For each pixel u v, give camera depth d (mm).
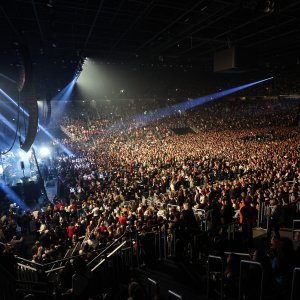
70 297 6043
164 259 7918
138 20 16703
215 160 24609
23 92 12703
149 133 46594
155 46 23484
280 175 16297
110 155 30797
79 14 15828
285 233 9125
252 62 16125
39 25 16469
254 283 4973
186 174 20938
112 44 22672
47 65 26438
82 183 20188
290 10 14648
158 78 48406
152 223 8812
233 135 40156
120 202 15344
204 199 13305
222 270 5402
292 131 39031
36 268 6836
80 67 25047
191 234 8312
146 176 20516
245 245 8172
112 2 14234
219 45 23312
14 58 19766
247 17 16312
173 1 13984
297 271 4746
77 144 41125
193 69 40250
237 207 11328
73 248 10641
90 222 11844
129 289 4387
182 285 6430
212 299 5664
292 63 35375
